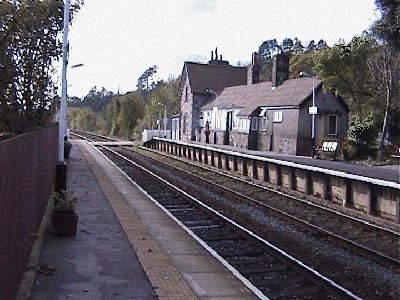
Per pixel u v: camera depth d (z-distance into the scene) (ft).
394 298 29.58
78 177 83.66
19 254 24.07
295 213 58.54
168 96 270.05
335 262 37.04
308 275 31.99
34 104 51.93
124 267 31.55
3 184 18.20
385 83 131.34
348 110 147.23
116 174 93.20
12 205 20.81
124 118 291.17
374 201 58.70
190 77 226.99
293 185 79.92
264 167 91.86
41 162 37.78
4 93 45.60
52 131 53.98
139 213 51.80
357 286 31.68
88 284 27.96
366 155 115.14
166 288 27.89
